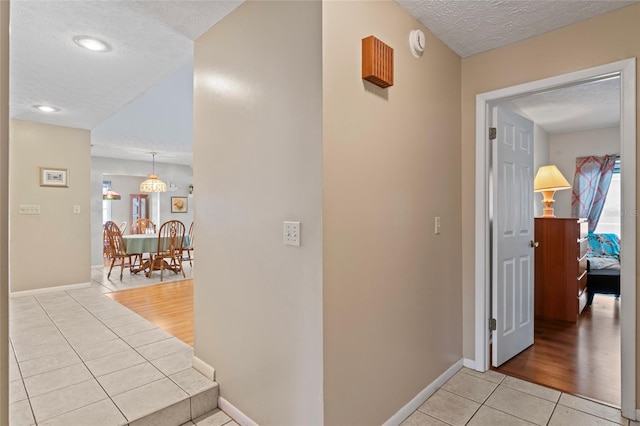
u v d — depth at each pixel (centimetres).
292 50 159
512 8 192
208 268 214
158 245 542
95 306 382
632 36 190
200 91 221
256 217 179
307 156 153
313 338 151
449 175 241
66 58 255
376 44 166
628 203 192
